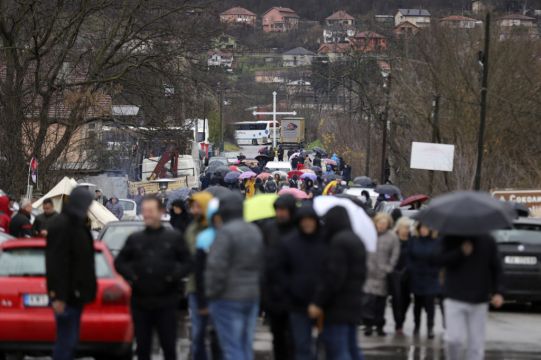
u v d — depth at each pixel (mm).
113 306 28766
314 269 24625
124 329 28672
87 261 25625
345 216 23906
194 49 101562
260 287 25031
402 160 132000
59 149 98125
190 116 104125
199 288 27094
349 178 147500
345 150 199750
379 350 34531
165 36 101000
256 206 36750
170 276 26359
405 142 130500
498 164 107438
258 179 103062
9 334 28094
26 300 28281
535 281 45281
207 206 29234
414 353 33781
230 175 116125
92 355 29875
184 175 136250
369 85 163875
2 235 43031
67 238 25344
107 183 110000
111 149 115438
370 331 38750
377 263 38406
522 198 75688
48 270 25203
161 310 26438
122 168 117062
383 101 135125
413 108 116250
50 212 50969
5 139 91125
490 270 26219
